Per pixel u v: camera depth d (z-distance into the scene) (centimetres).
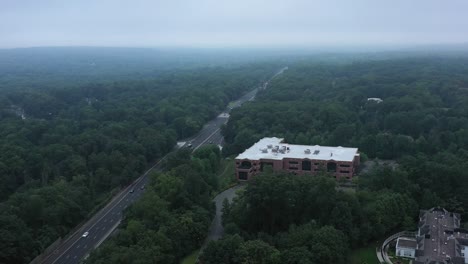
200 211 19900
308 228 17688
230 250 16700
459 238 17188
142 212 19512
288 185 19288
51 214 19750
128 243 17200
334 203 19050
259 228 19675
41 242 18588
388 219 19475
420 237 17675
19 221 18212
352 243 18562
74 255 18812
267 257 16262
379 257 18050
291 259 16138
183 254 18150
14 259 17238
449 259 15800
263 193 18938
